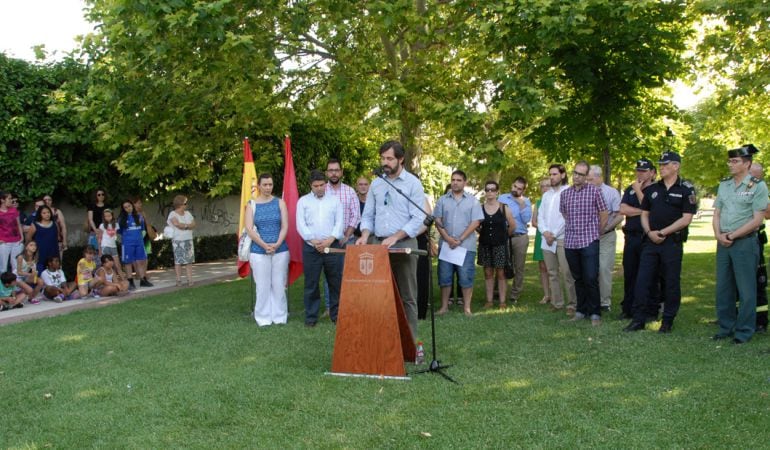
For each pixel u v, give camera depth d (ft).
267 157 39.45
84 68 37.93
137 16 28.09
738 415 12.96
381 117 30.17
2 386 16.70
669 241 20.90
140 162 35.88
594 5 27.37
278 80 32.30
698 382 15.17
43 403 15.24
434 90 32.42
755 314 19.25
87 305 31.58
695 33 35.19
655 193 21.25
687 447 11.54
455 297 29.63
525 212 29.35
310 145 60.29
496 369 17.03
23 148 38.45
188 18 27.35
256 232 24.84
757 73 33.01
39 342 22.15
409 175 18.84
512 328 22.38
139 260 38.04
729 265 19.58
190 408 14.46
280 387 15.87
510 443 11.93
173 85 33.50
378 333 16.72
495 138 30.42
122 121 33.27
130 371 17.83
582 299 23.84
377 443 12.16
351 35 33.45
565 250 23.72
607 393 14.64
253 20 30.99
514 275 29.32
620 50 29.94
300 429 13.01
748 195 18.90
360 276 17.02
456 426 12.85
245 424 13.42
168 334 22.94
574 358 17.89
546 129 32.14
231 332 23.07
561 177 25.91
